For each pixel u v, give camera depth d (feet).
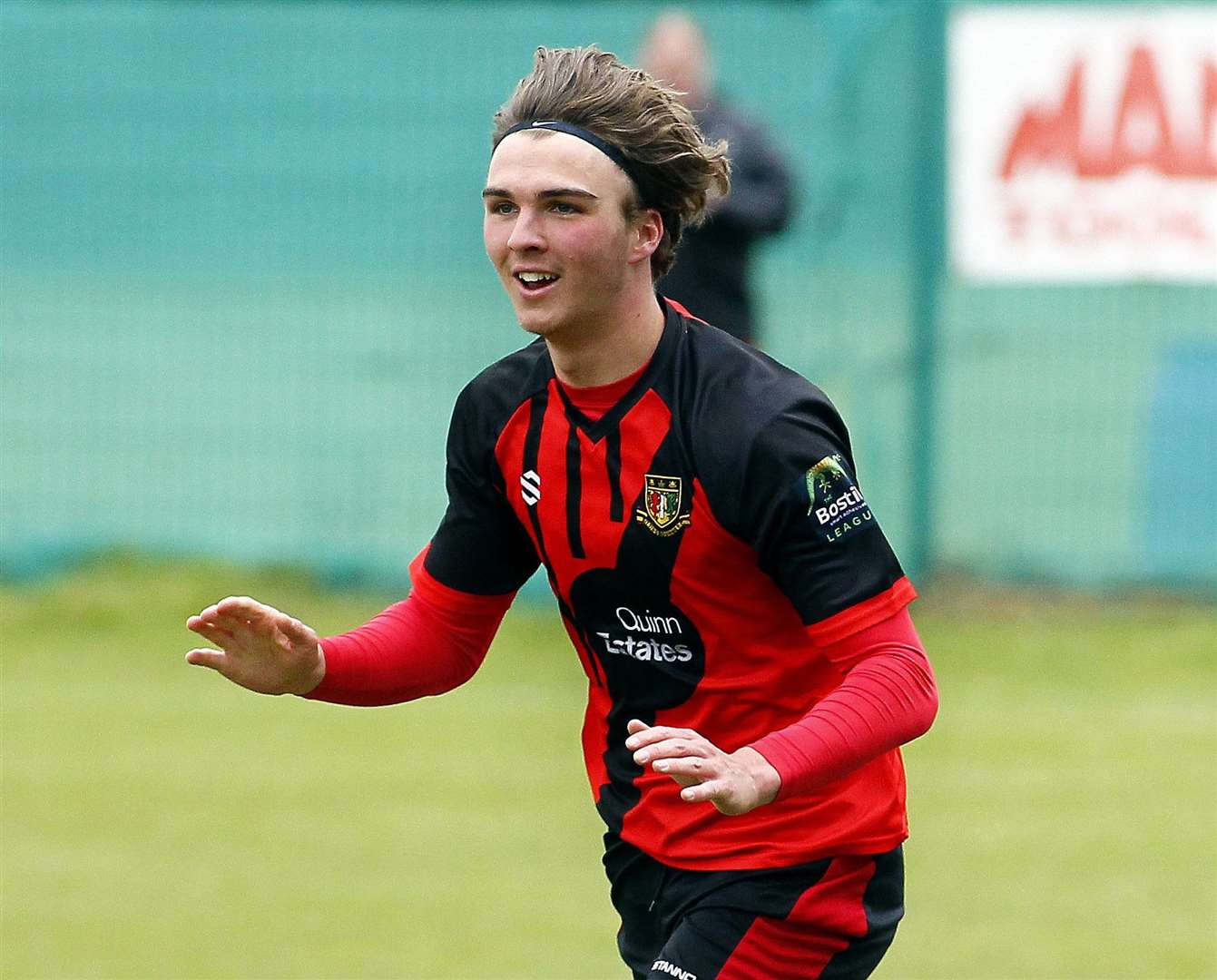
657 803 37.99
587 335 35.96
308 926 61.72
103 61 111.45
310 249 111.34
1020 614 106.93
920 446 108.06
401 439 110.83
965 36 105.81
